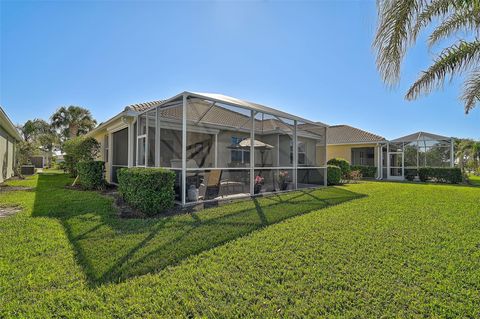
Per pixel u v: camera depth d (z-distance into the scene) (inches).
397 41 134.0
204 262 122.8
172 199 237.1
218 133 420.8
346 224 191.0
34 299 92.0
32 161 1074.1
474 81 215.9
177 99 281.6
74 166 532.1
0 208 248.1
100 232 167.3
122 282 104.2
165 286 101.3
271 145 438.3
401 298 93.3
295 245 145.7
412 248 142.7
